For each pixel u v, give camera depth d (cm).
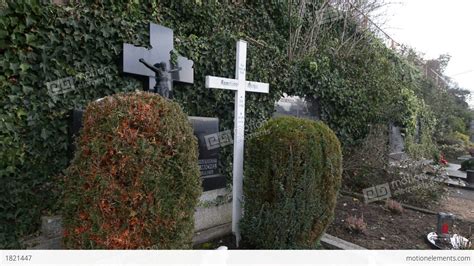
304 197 294
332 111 645
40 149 311
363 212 489
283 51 595
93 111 204
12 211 298
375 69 727
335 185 313
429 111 977
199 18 472
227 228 376
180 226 207
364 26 768
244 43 358
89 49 337
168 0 436
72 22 320
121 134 190
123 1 375
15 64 290
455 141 1245
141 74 368
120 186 187
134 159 188
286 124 307
